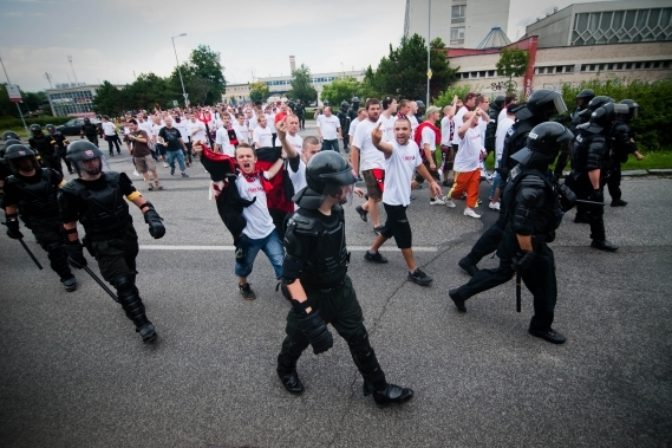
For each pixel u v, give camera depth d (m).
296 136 5.67
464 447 2.17
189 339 3.35
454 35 62.81
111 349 3.27
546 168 2.68
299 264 1.97
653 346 2.92
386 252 4.96
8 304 4.16
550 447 2.13
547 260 2.79
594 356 2.84
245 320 3.62
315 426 2.37
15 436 2.39
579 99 6.14
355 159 5.63
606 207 6.13
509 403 2.46
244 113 17.30
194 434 2.36
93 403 2.65
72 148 2.91
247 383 2.78
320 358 3.00
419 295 3.85
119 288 3.15
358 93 68.00
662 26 46.97
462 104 8.20
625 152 5.74
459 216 6.19
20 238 4.20
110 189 3.09
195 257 5.17
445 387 2.62
